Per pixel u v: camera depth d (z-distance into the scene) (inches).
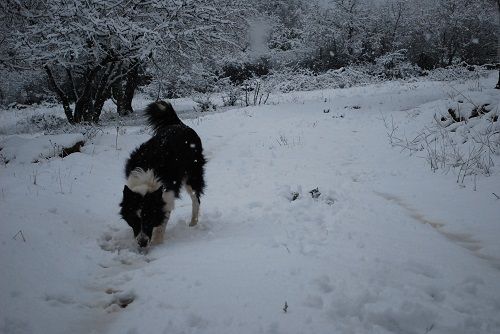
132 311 47.6
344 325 42.2
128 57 206.1
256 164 118.6
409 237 66.0
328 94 287.3
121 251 65.1
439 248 61.6
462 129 117.8
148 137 144.9
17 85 336.5
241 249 62.1
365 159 118.1
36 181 92.7
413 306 44.7
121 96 259.4
